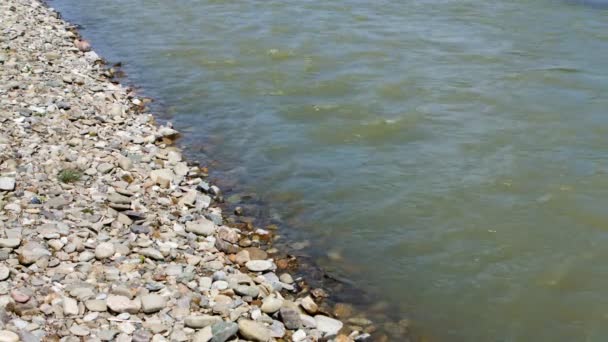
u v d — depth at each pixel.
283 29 23.95
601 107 16.83
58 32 23.72
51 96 17.03
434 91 18.05
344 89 18.52
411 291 10.87
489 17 24.59
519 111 16.73
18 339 8.02
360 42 22.19
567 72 19.09
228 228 12.05
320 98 18.05
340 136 15.95
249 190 13.82
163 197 12.92
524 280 11.03
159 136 15.92
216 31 24.23
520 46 21.41
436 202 13.17
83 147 14.37
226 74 20.12
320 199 13.47
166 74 20.38
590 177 13.73
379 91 18.16
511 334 9.95
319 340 9.41
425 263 11.53
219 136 16.25
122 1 29.53
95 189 12.50
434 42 22.00
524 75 18.95
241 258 11.30
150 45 23.08
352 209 13.09
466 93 17.86
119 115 16.70
